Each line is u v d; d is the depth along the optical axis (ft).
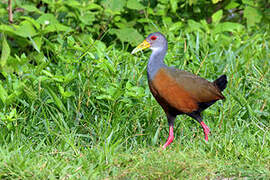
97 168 28.96
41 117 35.96
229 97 38.99
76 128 34.99
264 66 44.55
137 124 35.60
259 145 32.89
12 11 47.32
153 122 36.06
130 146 33.94
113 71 36.94
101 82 37.14
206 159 31.01
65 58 38.22
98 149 31.50
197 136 35.01
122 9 46.68
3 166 28.32
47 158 30.14
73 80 37.35
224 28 47.88
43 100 36.27
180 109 33.55
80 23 46.78
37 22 41.68
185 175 28.63
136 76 40.04
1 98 34.24
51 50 44.88
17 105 35.42
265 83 41.70
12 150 31.04
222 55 49.44
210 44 47.19
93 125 34.45
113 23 47.88
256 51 46.01
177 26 46.55
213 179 29.17
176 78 33.01
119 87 34.91
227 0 50.67
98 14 47.37
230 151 32.22
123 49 44.21
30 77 36.19
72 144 31.71
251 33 53.01
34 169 28.25
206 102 33.35
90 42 38.14
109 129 34.09
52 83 37.45
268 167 30.19
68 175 28.22
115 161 29.86
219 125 36.81
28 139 33.37
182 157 30.04
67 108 36.22
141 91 35.09
